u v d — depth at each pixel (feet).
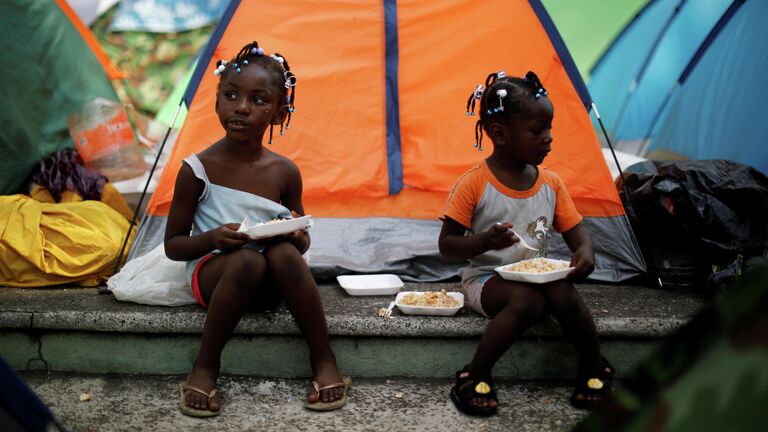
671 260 10.11
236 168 8.27
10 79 12.29
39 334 8.46
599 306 9.10
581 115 10.83
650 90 15.19
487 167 8.43
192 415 7.41
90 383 8.21
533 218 8.42
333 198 11.25
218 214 8.21
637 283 10.49
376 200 11.28
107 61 14.90
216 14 15.90
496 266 8.48
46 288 9.79
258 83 7.91
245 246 8.09
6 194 11.81
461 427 7.31
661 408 2.89
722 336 2.82
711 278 9.61
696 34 14.76
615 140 15.51
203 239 7.72
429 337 8.30
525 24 10.97
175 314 8.30
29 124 12.50
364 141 11.18
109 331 8.34
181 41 15.72
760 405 2.68
